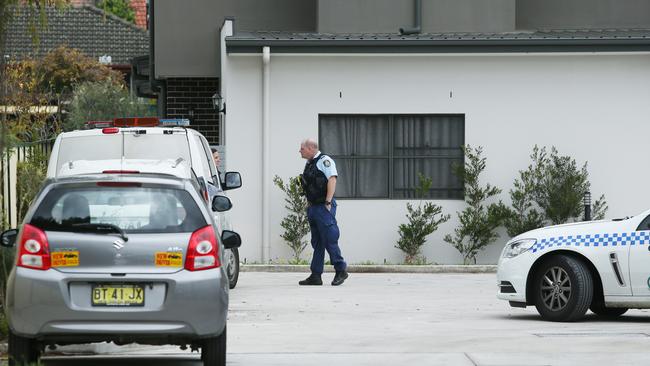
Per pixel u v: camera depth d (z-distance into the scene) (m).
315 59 60.62
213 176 43.66
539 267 36.34
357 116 61.12
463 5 63.41
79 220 24.42
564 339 31.22
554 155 60.81
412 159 61.25
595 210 60.72
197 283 24.25
